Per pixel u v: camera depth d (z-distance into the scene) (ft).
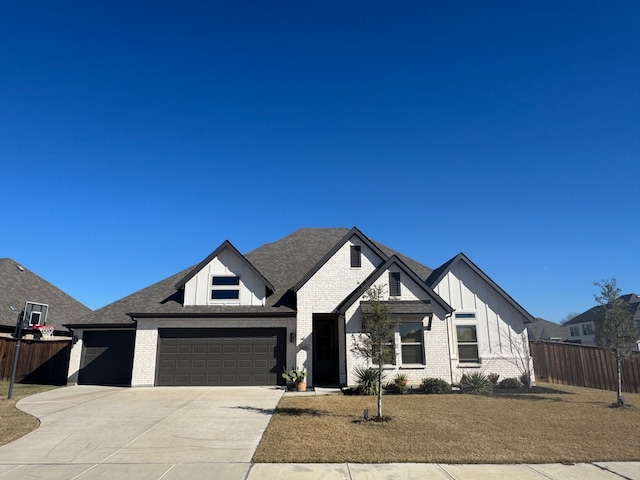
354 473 26.27
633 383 61.57
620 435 35.12
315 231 92.43
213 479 25.25
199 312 66.64
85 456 29.50
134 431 36.11
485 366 67.36
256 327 67.56
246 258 77.10
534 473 26.53
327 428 36.52
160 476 25.71
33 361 76.02
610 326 50.37
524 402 49.60
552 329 221.66
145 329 66.90
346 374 62.03
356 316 63.57
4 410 45.09
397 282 66.49
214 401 50.37
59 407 46.78
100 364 69.77
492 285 69.82
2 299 93.25
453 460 28.58
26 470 26.76
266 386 64.90
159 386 64.80
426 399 51.44
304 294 67.77
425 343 63.72
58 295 112.68
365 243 70.79
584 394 57.77
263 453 29.76
